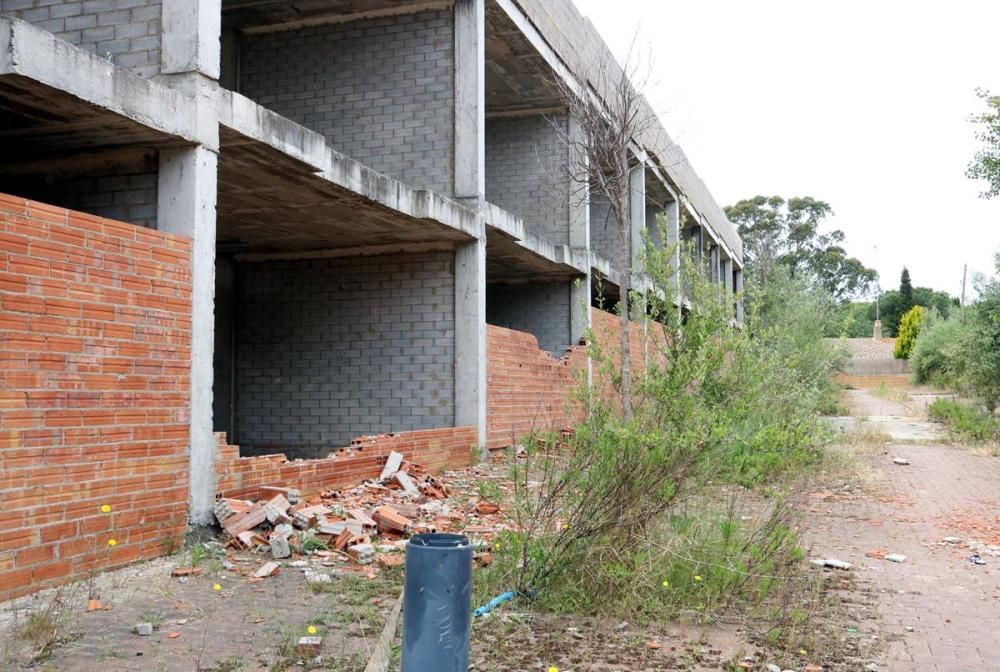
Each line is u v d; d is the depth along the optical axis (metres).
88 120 7.30
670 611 6.00
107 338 7.01
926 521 10.60
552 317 21.22
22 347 6.27
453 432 13.66
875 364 64.44
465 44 14.27
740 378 8.80
